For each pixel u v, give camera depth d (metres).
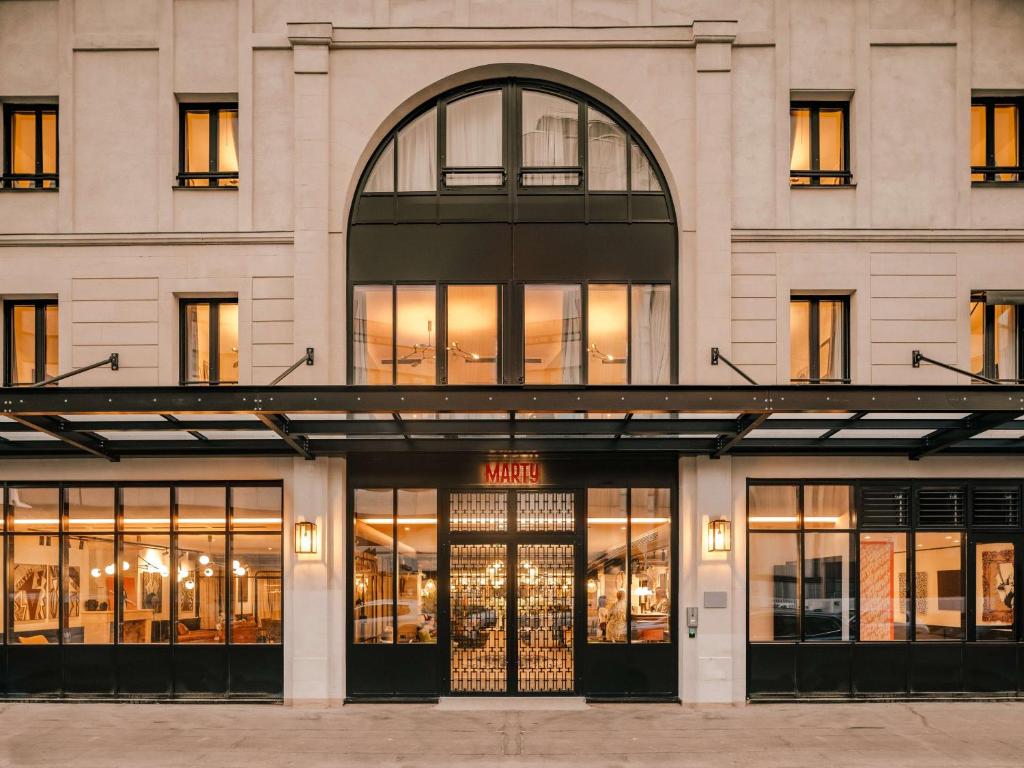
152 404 9.79
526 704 12.36
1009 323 13.17
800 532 12.73
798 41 13.12
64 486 12.81
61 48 13.11
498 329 13.02
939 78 13.10
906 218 12.99
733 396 9.85
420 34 12.95
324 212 12.81
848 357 13.09
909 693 12.59
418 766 9.65
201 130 13.38
